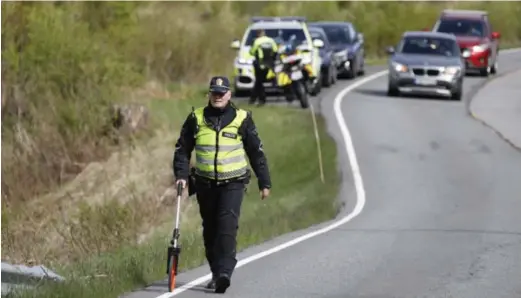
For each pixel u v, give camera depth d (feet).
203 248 123.85
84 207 188.85
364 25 475.72
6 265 106.93
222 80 93.30
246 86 288.30
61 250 157.07
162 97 283.38
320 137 228.43
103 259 127.65
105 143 237.45
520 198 168.86
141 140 236.43
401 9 490.90
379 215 155.63
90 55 255.09
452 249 124.88
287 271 109.09
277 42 278.87
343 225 146.41
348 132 234.38
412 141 224.12
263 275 106.52
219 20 384.88
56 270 117.19
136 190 201.67
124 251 140.46
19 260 144.25
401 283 103.24
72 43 253.03
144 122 243.19
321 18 479.41
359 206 164.96
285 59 271.28
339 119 251.80
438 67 289.12
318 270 109.91
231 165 93.71
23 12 249.14
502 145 220.23
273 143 226.38
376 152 212.84
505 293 98.78
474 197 170.19
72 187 211.82
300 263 114.21
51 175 224.12
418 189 178.60
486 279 105.81
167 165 217.77
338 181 188.24
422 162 202.80
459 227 143.13
